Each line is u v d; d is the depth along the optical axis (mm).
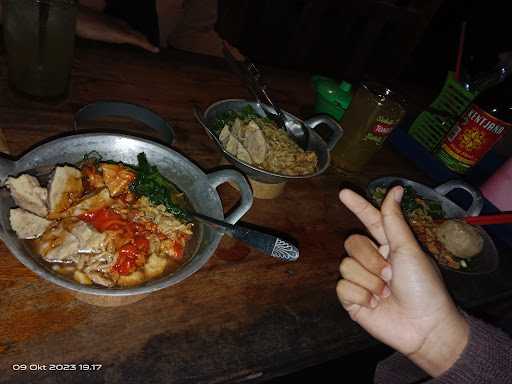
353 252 319
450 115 611
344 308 371
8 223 279
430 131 705
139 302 319
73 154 340
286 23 1288
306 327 361
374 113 524
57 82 448
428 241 509
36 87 440
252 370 313
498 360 301
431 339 314
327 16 1327
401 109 522
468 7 1698
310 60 1368
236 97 616
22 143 397
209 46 894
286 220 461
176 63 629
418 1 1088
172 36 911
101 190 322
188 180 366
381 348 684
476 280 503
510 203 590
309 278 407
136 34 648
